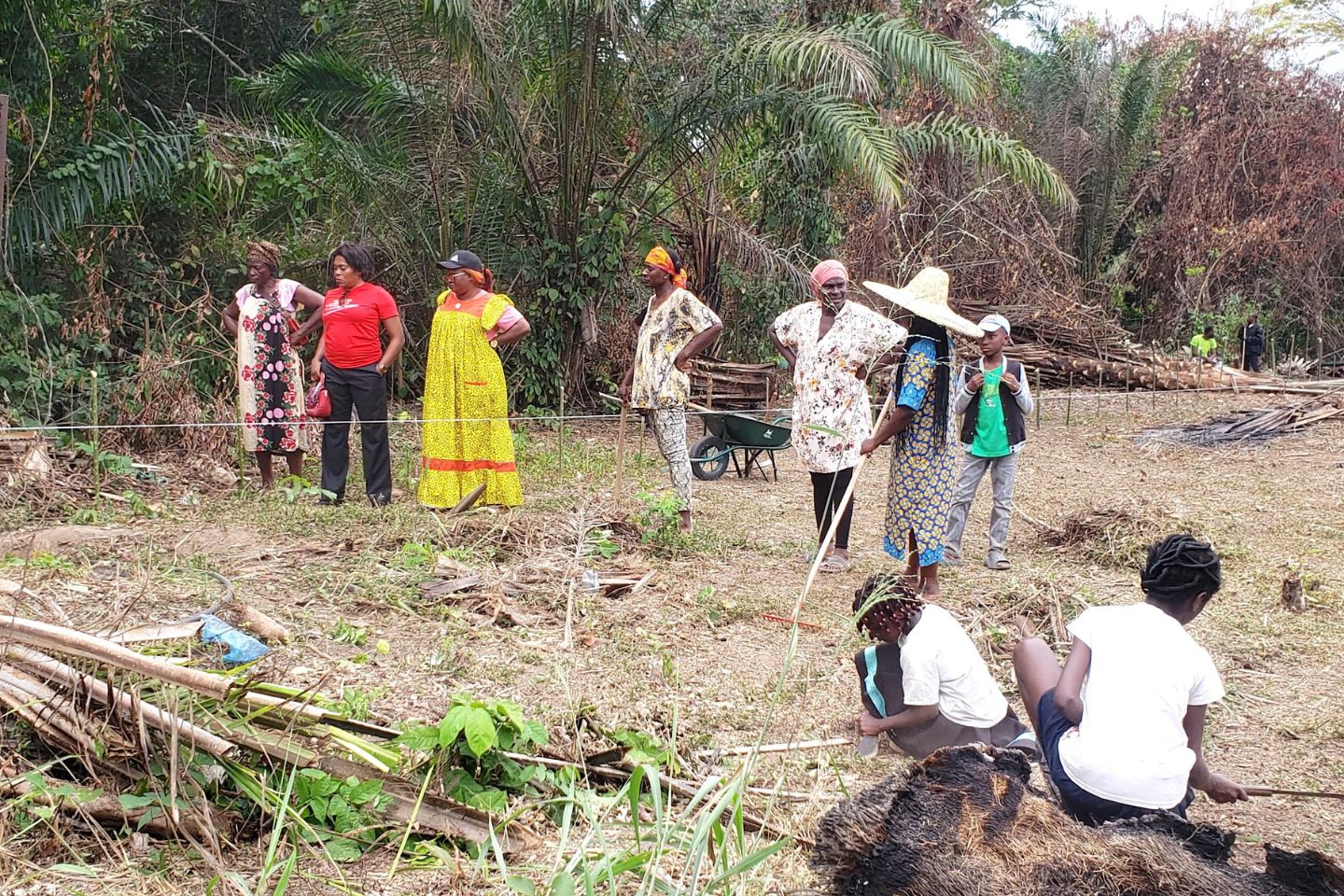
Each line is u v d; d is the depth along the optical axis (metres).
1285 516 9.23
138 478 8.19
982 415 7.20
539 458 10.42
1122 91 25.70
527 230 13.54
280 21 16.39
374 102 12.60
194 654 4.20
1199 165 27.33
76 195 10.02
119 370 10.23
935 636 3.96
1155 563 3.42
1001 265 22.00
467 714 3.39
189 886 2.92
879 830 2.86
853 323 6.66
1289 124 27.70
